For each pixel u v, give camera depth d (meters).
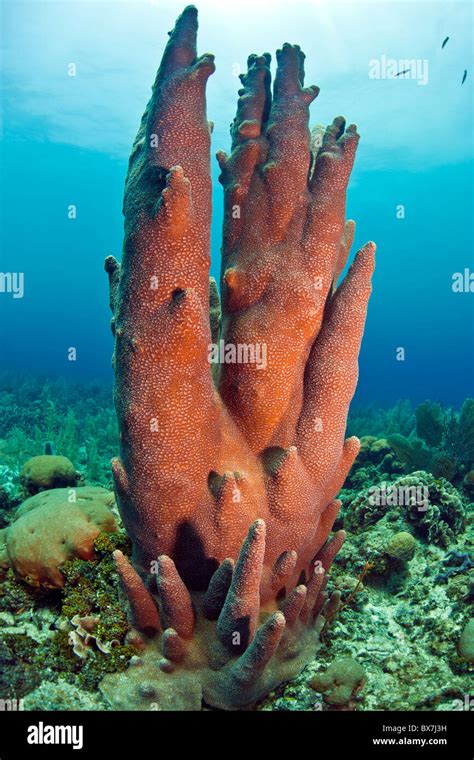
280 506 3.23
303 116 3.42
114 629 3.35
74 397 19.80
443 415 9.00
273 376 3.30
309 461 3.31
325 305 3.48
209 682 3.03
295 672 3.31
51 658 3.27
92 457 10.02
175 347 2.87
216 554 3.20
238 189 3.47
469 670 3.33
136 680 3.06
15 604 3.94
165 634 2.95
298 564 3.55
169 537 3.22
